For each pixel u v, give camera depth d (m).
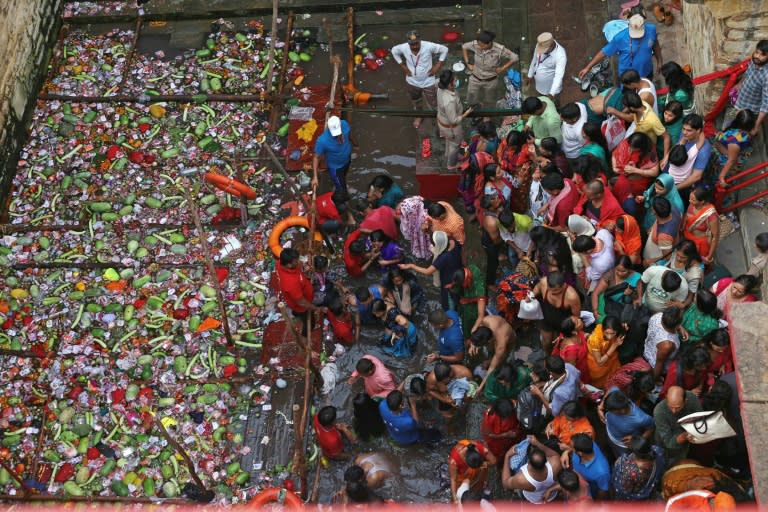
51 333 14.02
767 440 7.09
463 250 14.22
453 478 10.99
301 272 12.83
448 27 17.45
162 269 14.62
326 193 14.61
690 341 11.20
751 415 7.23
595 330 11.06
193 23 18.05
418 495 11.95
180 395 13.23
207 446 12.73
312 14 17.86
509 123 15.07
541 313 11.91
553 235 11.93
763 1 12.20
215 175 14.37
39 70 17.17
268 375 13.29
